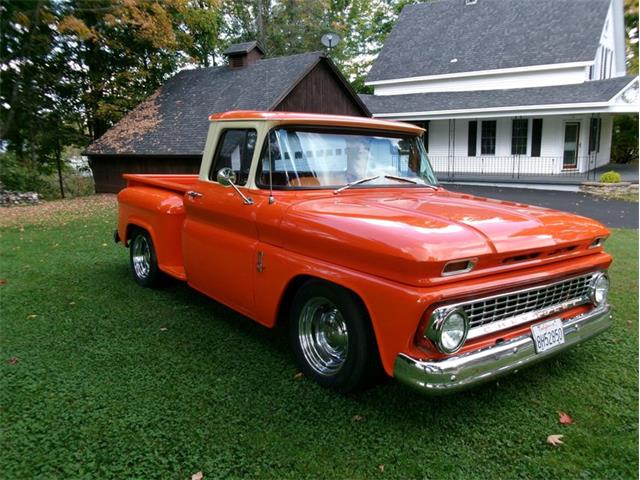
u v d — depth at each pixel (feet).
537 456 8.32
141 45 68.49
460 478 7.75
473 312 8.44
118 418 9.25
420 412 9.58
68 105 69.51
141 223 16.78
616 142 89.92
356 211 9.80
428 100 72.02
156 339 12.98
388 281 8.33
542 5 77.00
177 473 7.78
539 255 9.30
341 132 12.28
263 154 11.28
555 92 63.26
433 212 9.86
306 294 10.34
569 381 10.88
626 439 8.78
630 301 16.12
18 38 57.82
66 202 50.78
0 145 65.87
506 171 69.77
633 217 37.01
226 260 12.23
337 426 9.07
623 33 81.87
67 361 11.65
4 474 7.74
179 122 59.31
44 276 19.21
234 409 9.59
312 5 109.91
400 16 90.02
